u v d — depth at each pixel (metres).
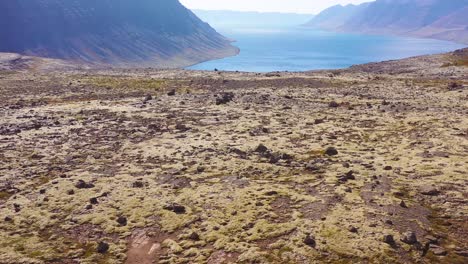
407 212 23.53
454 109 53.22
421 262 19.08
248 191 27.23
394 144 37.72
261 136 41.41
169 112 55.31
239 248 20.75
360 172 30.11
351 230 21.58
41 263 20.19
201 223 23.38
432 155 33.50
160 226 23.27
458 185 26.84
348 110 55.59
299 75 105.62
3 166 33.00
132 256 20.83
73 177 30.45
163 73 121.12
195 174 30.78
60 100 72.81
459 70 108.94
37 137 42.28
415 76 104.00
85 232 22.89
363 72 124.00
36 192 27.91
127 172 31.44
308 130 43.94
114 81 99.94
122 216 24.28
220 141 39.53
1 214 24.84
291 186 27.94
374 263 19.00
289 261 19.50
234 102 63.22
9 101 71.06
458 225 22.12
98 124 48.28
